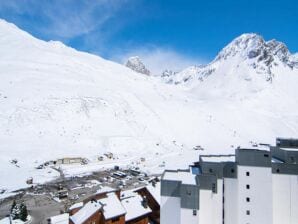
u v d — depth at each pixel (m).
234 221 38.16
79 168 85.75
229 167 39.16
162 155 109.00
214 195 38.47
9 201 57.91
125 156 103.38
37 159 85.62
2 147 86.25
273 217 38.62
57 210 52.97
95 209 40.81
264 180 37.66
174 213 37.00
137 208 47.31
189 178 39.28
